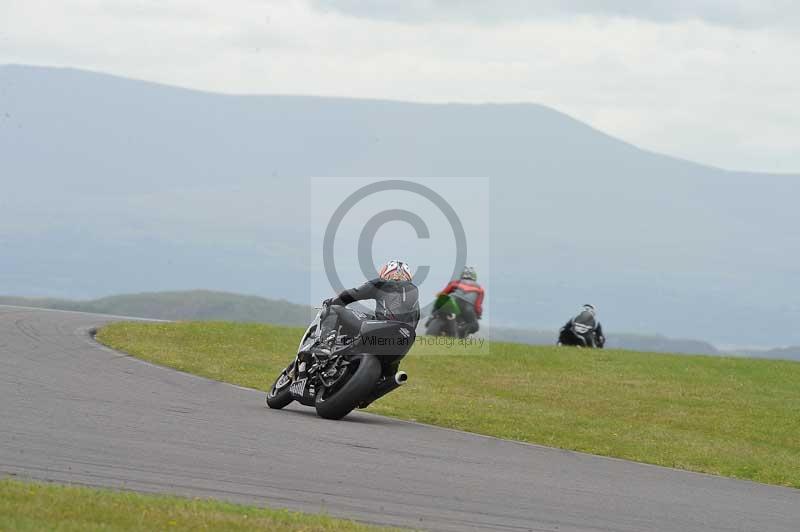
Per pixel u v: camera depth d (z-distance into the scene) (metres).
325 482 35.12
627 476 44.19
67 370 59.00
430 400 65.19
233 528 26.62
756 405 74.44
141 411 46.19
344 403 50.31
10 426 38.72
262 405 54.22
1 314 90.12
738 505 39.66
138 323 90.38
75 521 25.64
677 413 69.44
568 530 32.00
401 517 31.23
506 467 42.72
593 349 98.12
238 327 93.44
